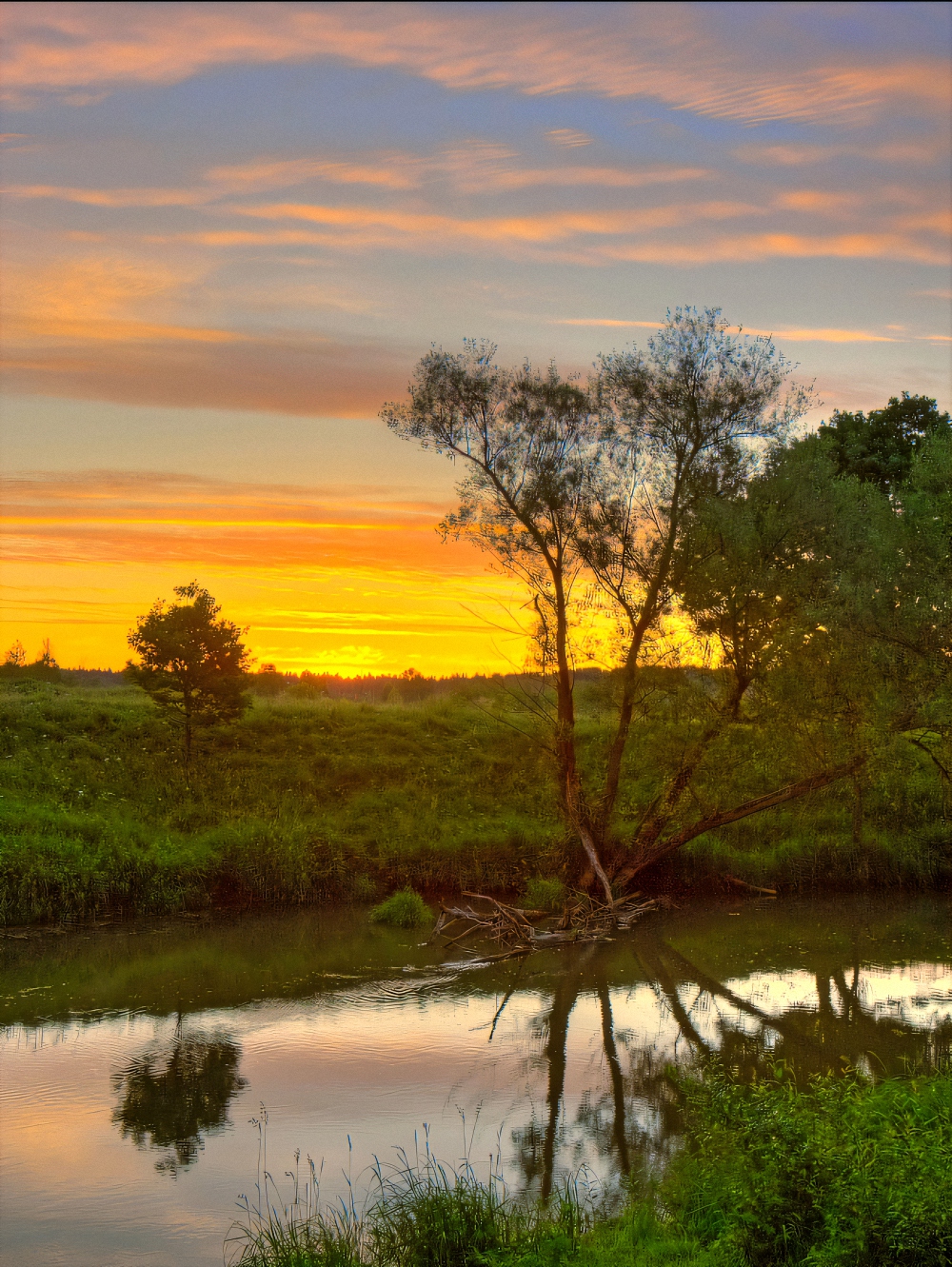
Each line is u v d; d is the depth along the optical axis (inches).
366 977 635.5
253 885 801.6
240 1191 343.3
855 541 770.2
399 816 931.3
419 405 831.1
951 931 787.4
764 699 811.4
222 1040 509.4
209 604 973.2
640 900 868.6
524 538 844.0
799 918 832.3
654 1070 477.1
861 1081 430.9
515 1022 552.4
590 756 1112.8
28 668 1326.3
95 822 813.2
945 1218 215.8
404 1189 340.2
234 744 1052.5
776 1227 244.5
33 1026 525.7
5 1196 340.2
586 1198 335.6
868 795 1011.9
